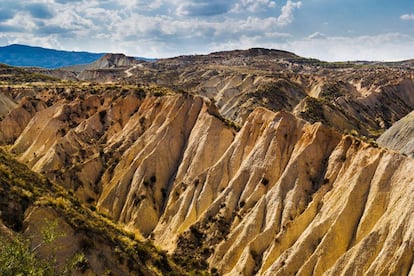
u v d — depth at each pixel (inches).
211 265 2282.2
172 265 1809.8
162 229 2723.9
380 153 2156.7
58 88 5083.7
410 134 4060.0
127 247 1576.0
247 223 2345.0
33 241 1273.4
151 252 1779.0
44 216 1360.7
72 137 3725.4
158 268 1675.7
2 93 5103.3
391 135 4306.1
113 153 3457.2
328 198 2223.2
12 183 1515.7
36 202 1403.8
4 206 1336.1
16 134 4421.8
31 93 5280.5
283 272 1958.7
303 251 1995.6
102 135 3873.0
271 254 2095.2
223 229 2450.8
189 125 3415.4
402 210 1825.8
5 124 4443.9
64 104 4281.5
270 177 2568.9
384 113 7667.3
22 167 1903.3
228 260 2236.7
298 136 2672.2
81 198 3110.2
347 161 2330.2
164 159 3206.2
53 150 3535.9
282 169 2581.2
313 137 2536.9
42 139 3966.5
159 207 2962.6
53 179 3193.9
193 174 3021.7
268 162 2623.0
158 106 3698.3
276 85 7194.9
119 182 3120.1
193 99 3538.4
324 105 6117.1
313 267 1923.0
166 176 3147.1
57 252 1282.0
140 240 1978.3
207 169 2898.6
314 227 2052.2
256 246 2181.3
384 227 1840.6
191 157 3152.1
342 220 2010.3
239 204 2539.4
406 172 1974.7
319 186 2345.0
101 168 3371.1
